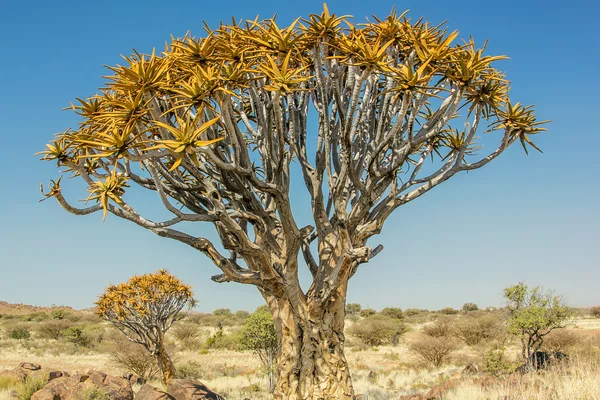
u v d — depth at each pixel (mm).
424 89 8188
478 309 62812
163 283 15648
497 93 8891
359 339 35469
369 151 9195
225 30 8547
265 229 9234
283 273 9219
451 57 8406
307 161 9875
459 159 9367
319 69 8422
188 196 9281
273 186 8320
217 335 34094
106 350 30516
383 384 16281
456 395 9016
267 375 17688
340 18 8062
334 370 9070
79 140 7508
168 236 8703
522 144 9430
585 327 33000
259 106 9141
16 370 13609
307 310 9211
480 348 23875
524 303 14375
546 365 11953
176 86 8219
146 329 15484
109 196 7766
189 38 8750
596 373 8297
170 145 7023
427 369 20672
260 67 7824
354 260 8914
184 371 19531
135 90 7492
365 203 8797
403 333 36438
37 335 38500
